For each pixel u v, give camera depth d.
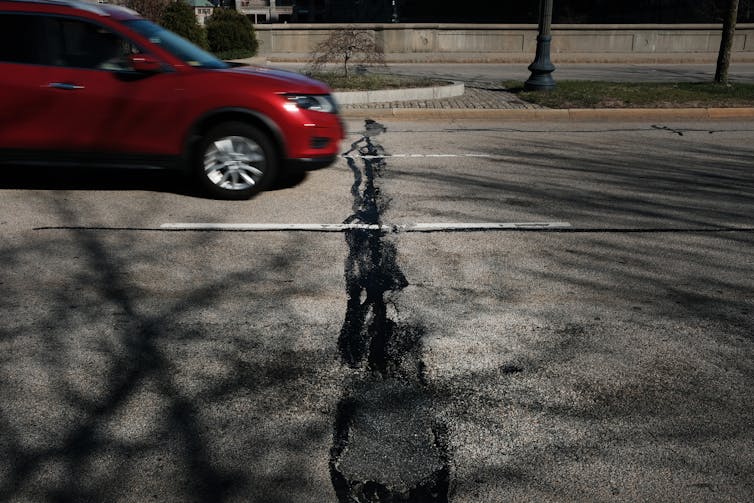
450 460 3.01
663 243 5.82
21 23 6.52
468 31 24.25
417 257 5.41
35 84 6.49
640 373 3.74
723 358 3.92
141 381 3.59
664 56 24.12
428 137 10.56
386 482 2.86
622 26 24.22
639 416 3.35
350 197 7.07
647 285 4.93
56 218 6.23
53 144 6.64
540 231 6.07
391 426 3.25
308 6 68.94
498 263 5.31
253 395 3.49
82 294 4.64
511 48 24.45
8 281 4.82
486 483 2.86
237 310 4.44
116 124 6.61
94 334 4.09
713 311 4.53
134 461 2.97
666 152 9.63
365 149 9.55
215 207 6.66
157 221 6.21
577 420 3.31
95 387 3.53
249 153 6.79
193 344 3.99
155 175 7.82
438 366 3.79
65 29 6.57
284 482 2.85
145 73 6.62
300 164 6.89
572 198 7.14
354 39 15.59
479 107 12.75
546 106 12.95
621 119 12.55
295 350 3.94
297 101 6.79
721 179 8.07
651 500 2.77
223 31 22.75
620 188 7.58
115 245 5.57
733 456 3.05
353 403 3.44
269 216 6.39
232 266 5.17
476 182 7.76
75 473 2.88
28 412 3.30
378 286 4.85
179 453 3.03
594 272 5.16
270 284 4.85
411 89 13.48
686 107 12.87
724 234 6.07
